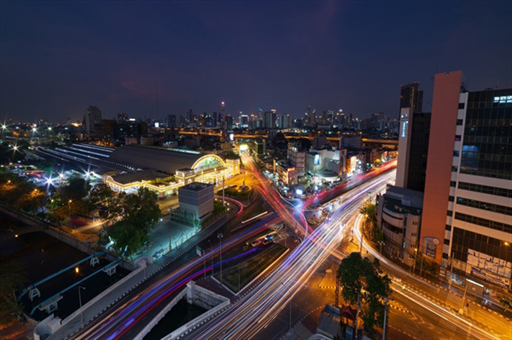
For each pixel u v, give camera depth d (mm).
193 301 65812
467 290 64250
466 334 52000
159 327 58250
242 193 144250
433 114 70062
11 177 135000
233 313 58250
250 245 88438
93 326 55312
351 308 52594
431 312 57906
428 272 71750
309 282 69062
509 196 60250
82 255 88000
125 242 78125
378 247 86250
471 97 64062
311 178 168125
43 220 106125
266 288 66875
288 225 105688
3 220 117688
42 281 69375
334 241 91688
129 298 63750
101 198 111500
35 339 51656
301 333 52438
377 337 50375
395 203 85438
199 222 102125
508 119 59281
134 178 145750
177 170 149875
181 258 81500
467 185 66188
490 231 63375
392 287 66188
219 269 75312
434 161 70750
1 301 59312
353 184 162750
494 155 61594
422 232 74375
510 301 57062
